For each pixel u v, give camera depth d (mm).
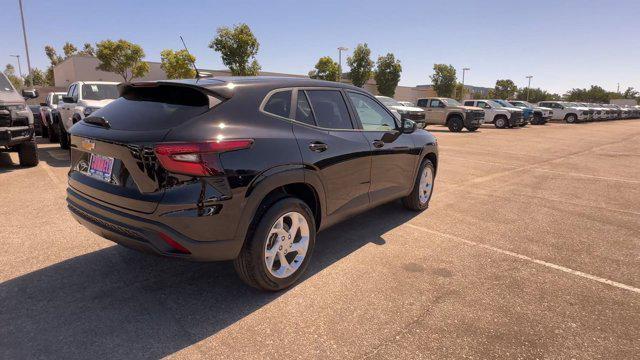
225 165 2605
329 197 3453
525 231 4797
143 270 3451
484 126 27891
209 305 2932
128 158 2615
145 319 2730
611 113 40000
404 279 3426
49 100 12914
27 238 4105
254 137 2805
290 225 3148
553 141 16859
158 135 2539
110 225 2777
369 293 3166
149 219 2557
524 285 3379
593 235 4711
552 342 2594
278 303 2986
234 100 2859
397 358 2396
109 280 3262
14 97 7586
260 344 2496
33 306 2846
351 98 3963
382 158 4168
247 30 33500
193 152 2490
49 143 12211
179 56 36250
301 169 3086
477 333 2668
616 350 2529
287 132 3094
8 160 8773
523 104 31188
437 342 2561
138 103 3010
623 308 3041
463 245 4270
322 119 3516
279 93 3205
